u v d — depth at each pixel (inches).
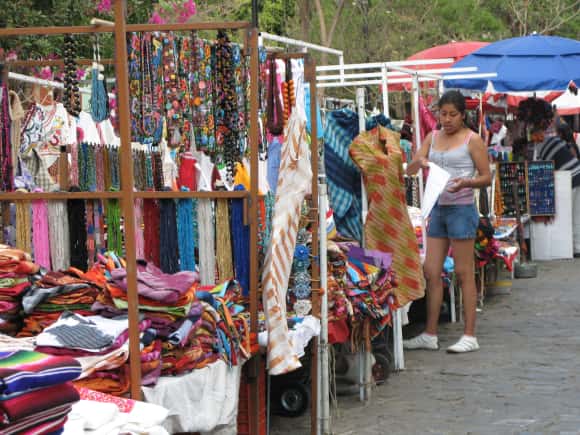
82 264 207.5
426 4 889.5
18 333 171.2
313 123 233.0
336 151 306.0
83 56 370.0
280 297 194.9
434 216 333.4
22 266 171.8
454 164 325.1
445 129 326.6
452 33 936.3
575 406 251.1
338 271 245.8
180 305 164.1
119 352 149.9
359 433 233.0
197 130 202.1
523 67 470.3
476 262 414.9
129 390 150.8
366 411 254.5
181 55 201.0
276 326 193.2
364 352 265.1
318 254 233.0
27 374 112.4
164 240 208.8
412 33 851.4
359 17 814.5
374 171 297.9
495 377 289.0
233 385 178.4
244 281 206.8
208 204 206.7
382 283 265.4
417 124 349.4
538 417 241.1
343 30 793.6
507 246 465.1
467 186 319.9
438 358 322.7
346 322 251.6
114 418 131.2
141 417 136.1
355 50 808.9
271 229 205.8
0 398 109.7
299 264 230.1
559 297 445.4
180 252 208.4
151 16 399.5
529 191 592.1
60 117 222.1
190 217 207.5
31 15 333.7
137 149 213.6
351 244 278.8
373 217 300.8
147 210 210.5
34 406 113.1
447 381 287.1
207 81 201.5
